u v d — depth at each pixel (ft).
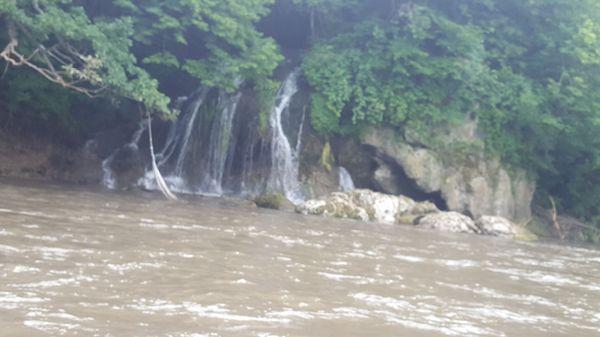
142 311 22.02
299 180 89.30
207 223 50.78
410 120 88.69
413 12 91.40
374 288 30.78
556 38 94.89
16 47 68.49
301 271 33.12
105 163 83.87
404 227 70.69
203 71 79.30
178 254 33.78
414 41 91.20
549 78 94.32
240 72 82.12
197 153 89.97
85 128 85.87
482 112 91.97
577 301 33.83
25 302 21.49
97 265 28.55
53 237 34.50
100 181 81.76
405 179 88.48
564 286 38.63
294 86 94.94
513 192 91.09
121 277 26.76
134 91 67.41
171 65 83.35
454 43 90.12
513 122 93.71
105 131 86.94
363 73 90.27
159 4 75.05
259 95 90.07
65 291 23.44
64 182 76.64
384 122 88.94
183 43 78.13
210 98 91.50
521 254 55.88
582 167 100.17
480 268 42.55
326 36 101.14
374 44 92.94
